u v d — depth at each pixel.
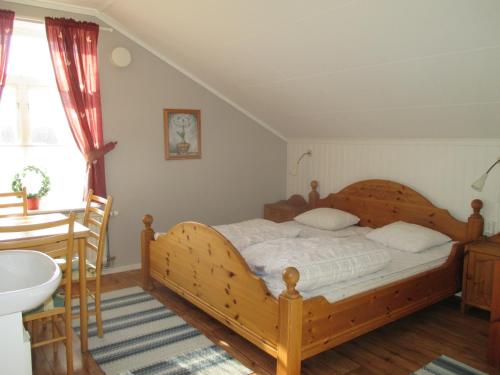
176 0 2.92
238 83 3.98
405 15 2.23
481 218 3.14
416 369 2.32
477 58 2.34
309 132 4.48
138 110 3.94
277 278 2.39
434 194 3.51
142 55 3.91
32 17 3.32
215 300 2.66
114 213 3.89
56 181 3.79
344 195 4.22
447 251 3.15
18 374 1.32
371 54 2.68
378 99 3.20
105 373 2.24
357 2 2.26
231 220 4.70
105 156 3.80
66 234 2.02
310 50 2.91
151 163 4.07
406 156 3.69
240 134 4.64
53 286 1.34
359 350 2.53
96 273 2.57
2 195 2.88
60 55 3.41
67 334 2.13
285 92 3.76
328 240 2.76
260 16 2.74
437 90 2.79
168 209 4.24
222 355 2.43
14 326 1.29
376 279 2.58
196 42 3.48
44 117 3.68
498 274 2.36
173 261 3.13
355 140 4.12
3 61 3.16
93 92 3.61
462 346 2.58
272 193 5.00
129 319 2.91
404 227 3.36
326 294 2.29
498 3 1.94
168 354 2.44
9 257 1.66
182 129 4.22
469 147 3.25
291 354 2.05
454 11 2.08
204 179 4.44
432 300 2.90
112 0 3.30
